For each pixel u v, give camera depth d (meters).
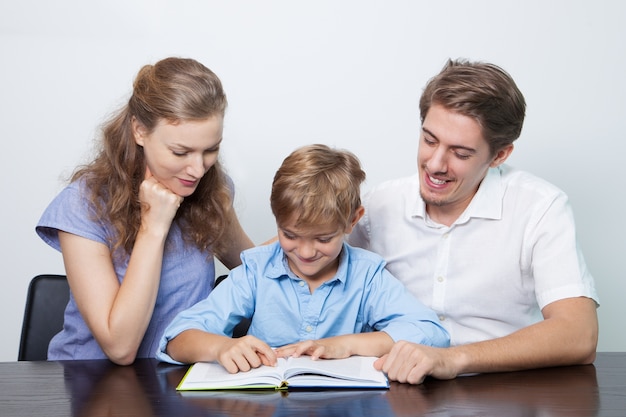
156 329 1.80
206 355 1.49
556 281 1.62
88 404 1.26
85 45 2.55
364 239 1.92
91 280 1.67
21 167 2.57
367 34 2.58
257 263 1.74
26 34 2.54
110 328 1.60
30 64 2.55
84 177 1.76
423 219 1.79
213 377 1.38
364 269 1.72
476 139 1.56
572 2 2.56
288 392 1.32
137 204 1.74
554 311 1.59
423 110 1.66
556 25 2.57
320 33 2.58
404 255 1.82
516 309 1.76
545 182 1.74
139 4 2.54
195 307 1.68
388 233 1.85
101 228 1.72
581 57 2.58
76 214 1.71
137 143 1.69
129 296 1.62
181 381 1.42
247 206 2.58
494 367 1.44
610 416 1.16
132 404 1.25
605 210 2.60
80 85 2.56
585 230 2.61
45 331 2.03
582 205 2.60
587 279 1.62
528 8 2.57
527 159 2.59
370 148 2.60
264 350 1.43
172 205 1.68
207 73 1.64
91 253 1.69
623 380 1.40
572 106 2.58
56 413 1.21
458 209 1.76
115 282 1.69
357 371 1.39
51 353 1.84
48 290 2.05
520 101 1.61
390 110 2.59
